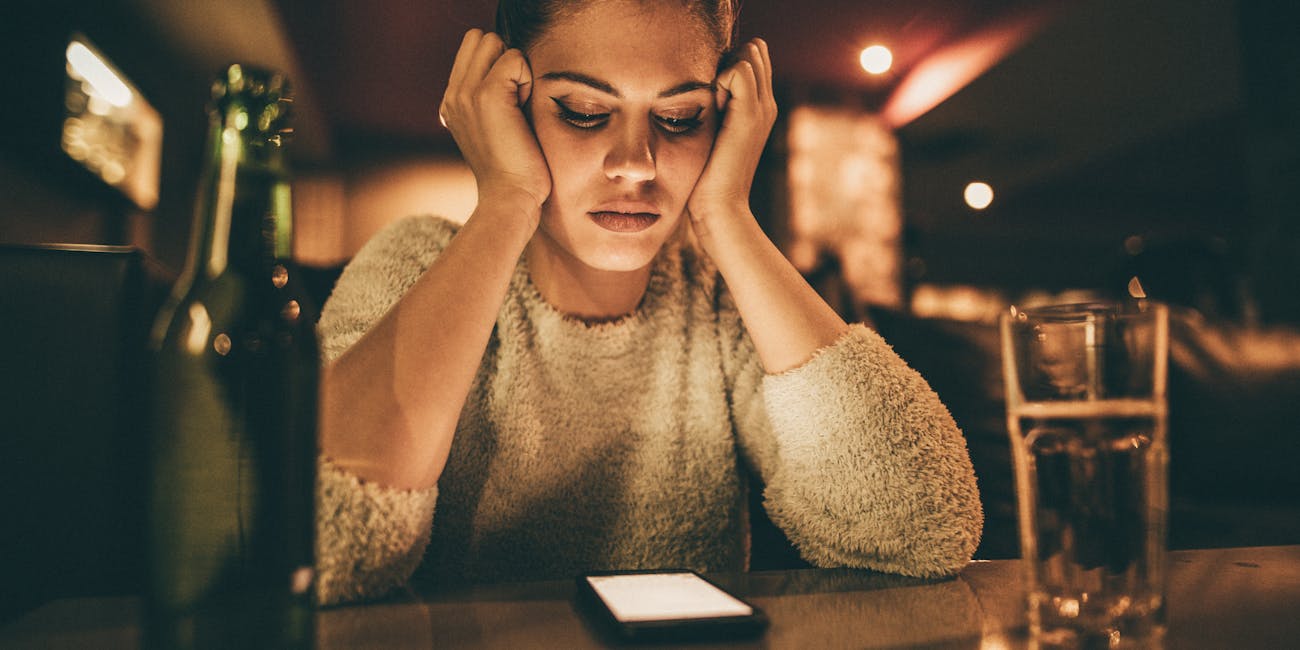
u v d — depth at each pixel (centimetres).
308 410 37
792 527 78
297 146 602
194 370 36
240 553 36
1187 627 44
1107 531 41
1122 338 42
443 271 68
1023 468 43
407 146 656
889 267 555
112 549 74
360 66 492
